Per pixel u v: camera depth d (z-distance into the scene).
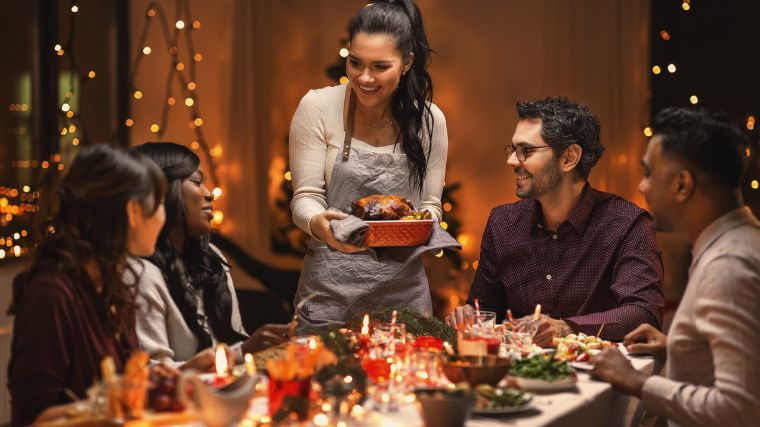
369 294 3.03
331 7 8.13
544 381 2.29
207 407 1.79
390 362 2.26
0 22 5.17
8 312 2.16
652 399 2.24
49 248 2.10
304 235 7.59
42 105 5.63
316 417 1.93
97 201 2.07
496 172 7.95
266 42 7.68
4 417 3.88
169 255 2.79
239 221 7.38
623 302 3.19
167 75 7.06
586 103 7.31
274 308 3.75
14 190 5.21
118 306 2.16
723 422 2.08
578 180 3.31
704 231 2.25
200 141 7.20
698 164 2.22
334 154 3.04
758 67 6.86
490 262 3.51
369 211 2.63
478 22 7.94
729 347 2.08
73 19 5.64
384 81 2.86
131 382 1.76
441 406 1.85
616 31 7.23
